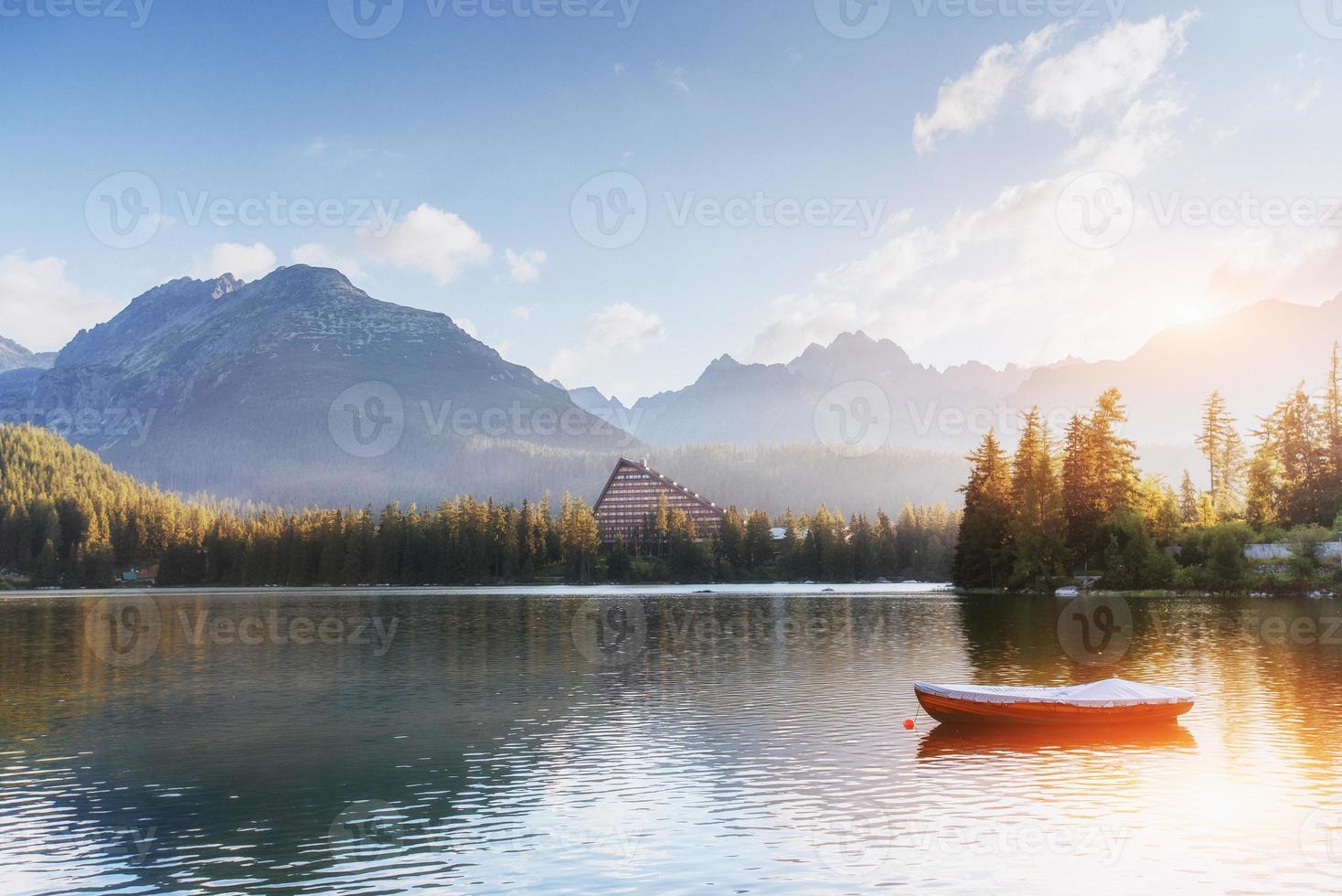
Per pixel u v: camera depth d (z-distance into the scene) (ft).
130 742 129.18
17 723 143.64
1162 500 451.94
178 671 204.33
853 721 135.74
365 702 159.53
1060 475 462.19
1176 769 106.93
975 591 499.51
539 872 78.48
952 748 118.42
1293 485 490.08
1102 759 111.96
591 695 163.02
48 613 425.69
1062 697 130.52
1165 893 73.10
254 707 156.66
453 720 142.10
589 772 109.29
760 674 186.09
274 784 106.01
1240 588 393.50
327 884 76.64
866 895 73.36
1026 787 100.37
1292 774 104.27
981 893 73.61
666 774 107.45
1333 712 137.80
